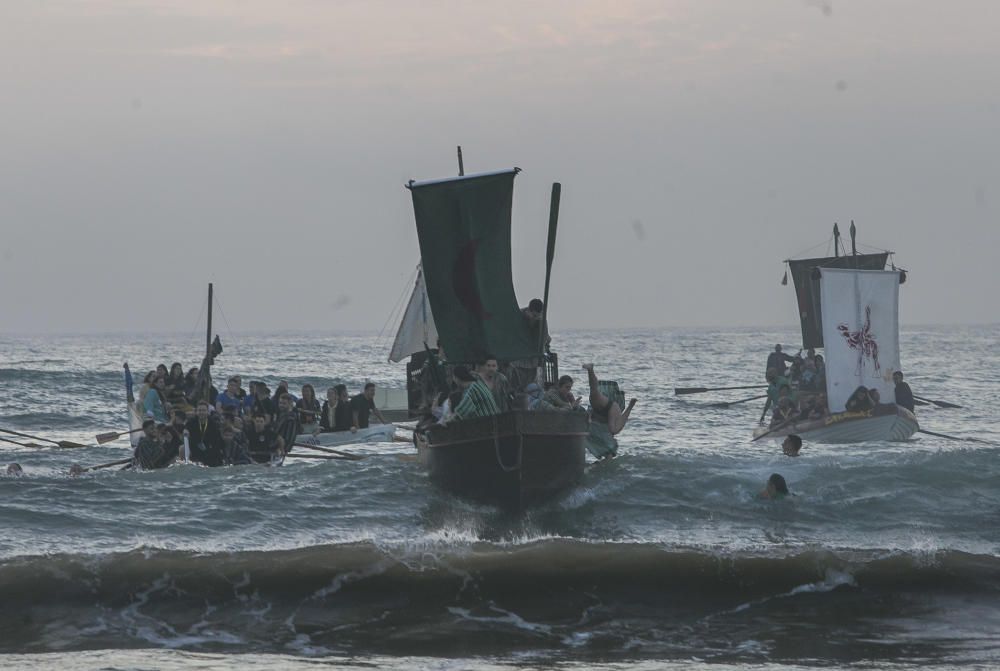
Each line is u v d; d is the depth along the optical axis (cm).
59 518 4528
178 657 3153
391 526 4575
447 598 3681
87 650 3206
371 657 3189
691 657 3216
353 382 17538
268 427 6194
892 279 8169
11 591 3634
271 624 3453
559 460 4709
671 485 5241
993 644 3338
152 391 7144
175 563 3903
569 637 3381
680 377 18862
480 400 4775
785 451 6200
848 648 3297
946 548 4212
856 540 4400
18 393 13988
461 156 5897
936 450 6369
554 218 5234
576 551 4081
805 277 10925
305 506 4862
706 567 3966
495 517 4656
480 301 5319
